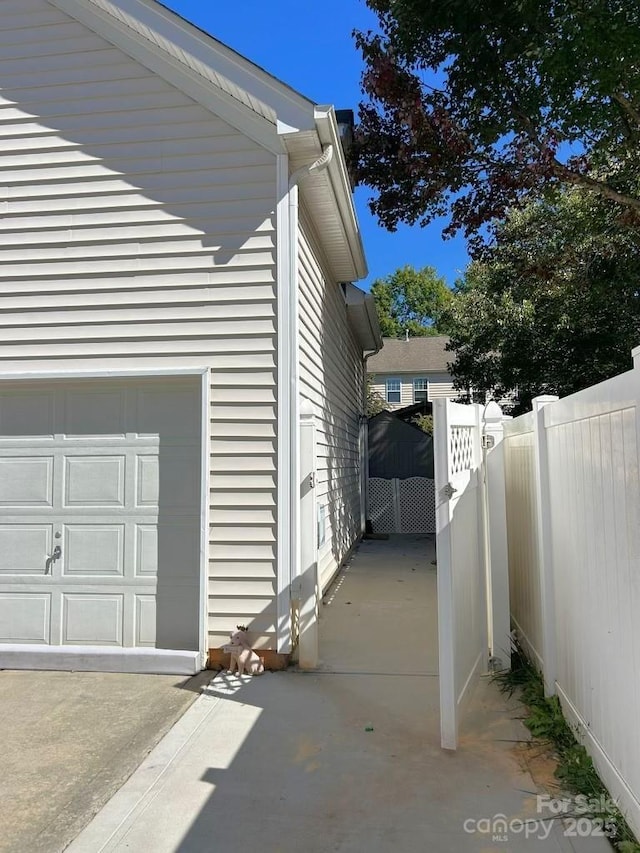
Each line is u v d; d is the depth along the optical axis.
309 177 5.09
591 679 2.99
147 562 4.84
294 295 4.71
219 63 4.61
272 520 4.64
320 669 4.62
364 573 8.76
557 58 5.65
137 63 4.92
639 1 5.27
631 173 7.36
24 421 5.03
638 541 2.31
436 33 6.76
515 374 12.73
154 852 2.47
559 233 10.35
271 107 4.58
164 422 4.89
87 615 4.87
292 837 2.56
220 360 4.76
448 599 3.35
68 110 4.99
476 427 4.47
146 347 4.84
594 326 11.24
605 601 2.75
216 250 4.80
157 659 4.51
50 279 4.95
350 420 10.77
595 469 2.88
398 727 3.62
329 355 7.75
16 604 4.93
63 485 4.96
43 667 4.60
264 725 3.65
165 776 3.07
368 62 7.45
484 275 13.72
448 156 7.35
